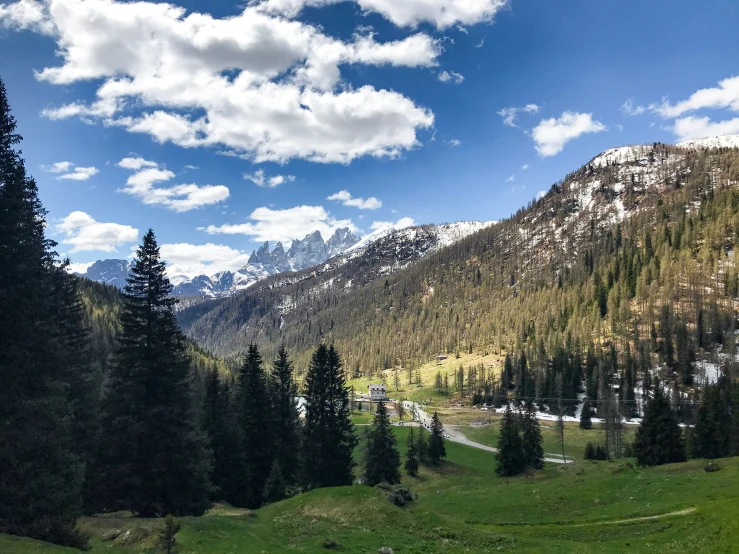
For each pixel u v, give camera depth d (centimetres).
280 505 4619
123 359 4288
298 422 7544
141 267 4406
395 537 3669
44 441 2748
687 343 16775
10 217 2797
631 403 15050
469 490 7131
